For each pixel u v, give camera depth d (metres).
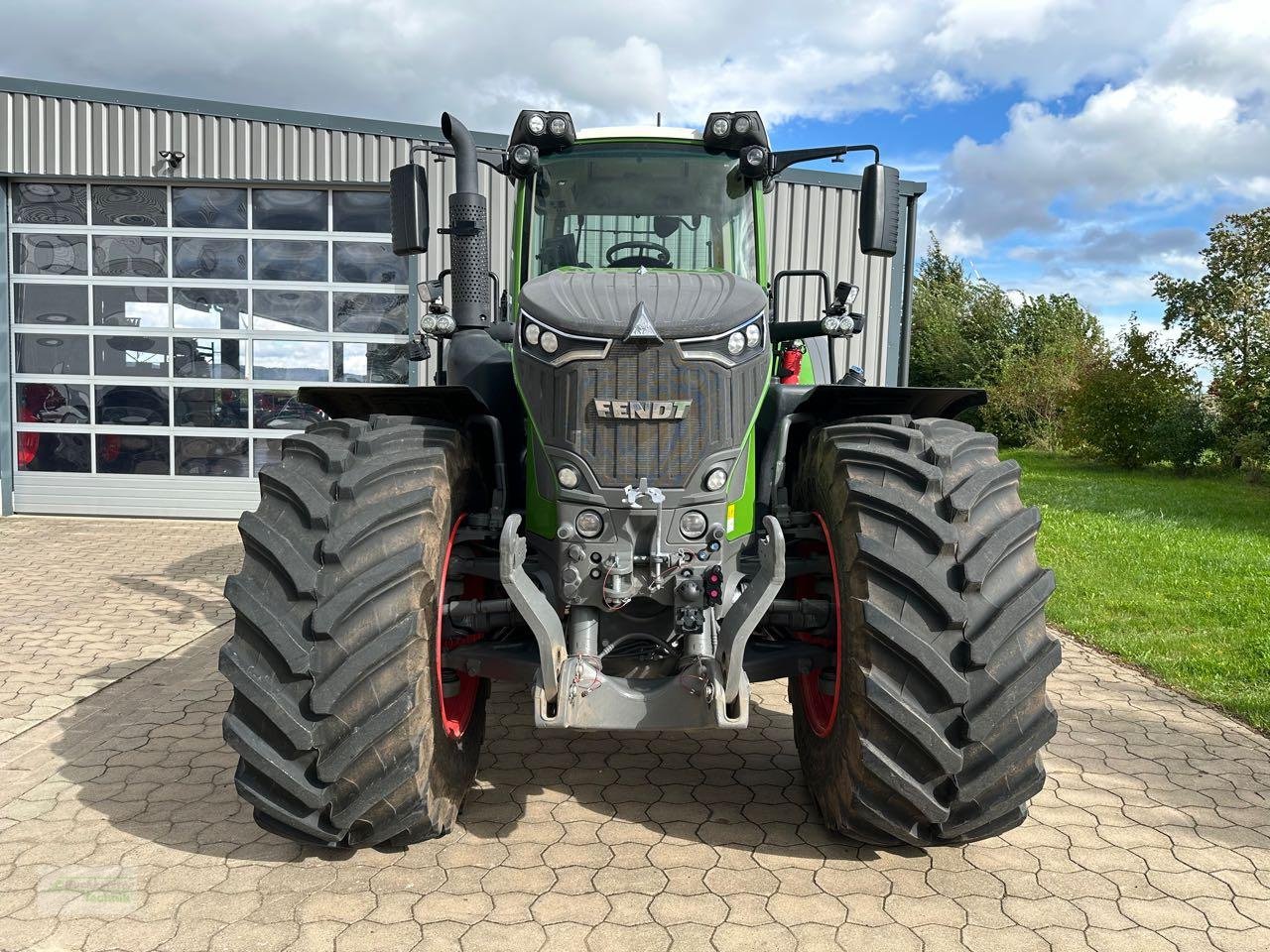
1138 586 7.23
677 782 3.41
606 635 2.88
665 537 2.72
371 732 2.44
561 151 3.62
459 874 2.71
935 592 2.50
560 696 2.54
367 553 2.56
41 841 2.92
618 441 2.70
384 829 2.60
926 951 2.36
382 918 2.48
